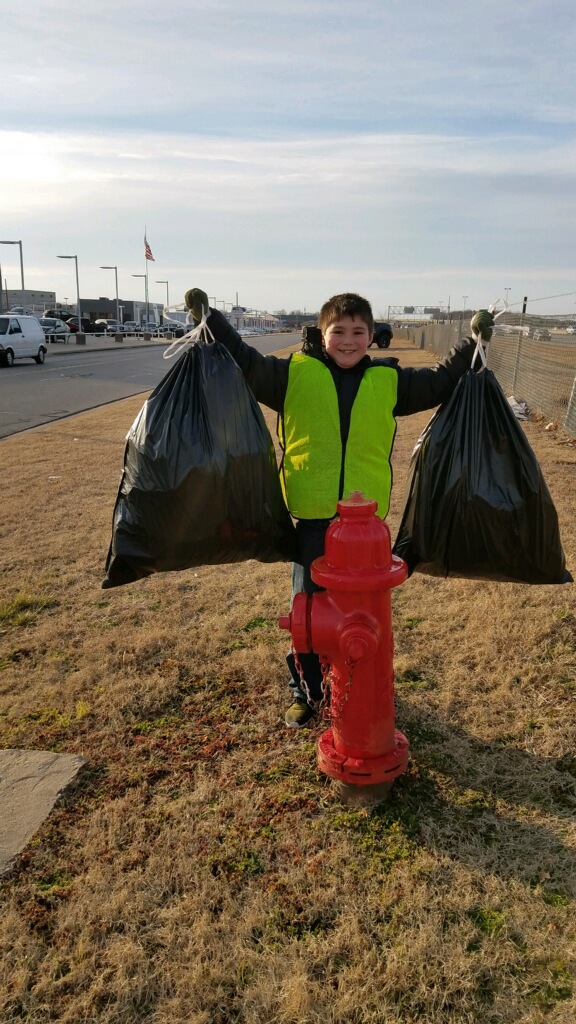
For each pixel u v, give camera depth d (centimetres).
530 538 240
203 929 181
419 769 243
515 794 228
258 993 165
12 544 517
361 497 201
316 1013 159
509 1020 157
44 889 199
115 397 1630
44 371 2389
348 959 173
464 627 346
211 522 225
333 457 234
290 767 247
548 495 238
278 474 249
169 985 169
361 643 197
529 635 328
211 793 234
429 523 242
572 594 373
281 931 182
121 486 232
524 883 193
